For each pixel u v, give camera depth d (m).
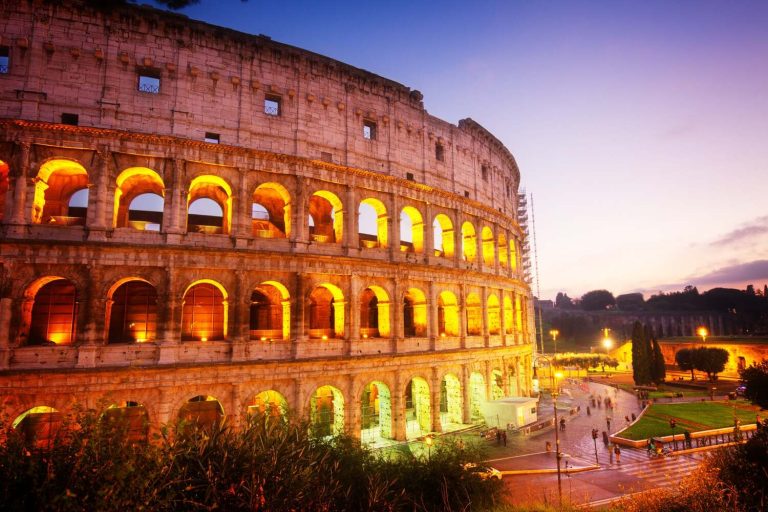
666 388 111.75
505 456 52.38
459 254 65.62
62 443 16.81
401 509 26.61
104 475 15.37
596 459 52.03
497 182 79.06
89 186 42.00
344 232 53.44
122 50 44.56
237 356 44.59
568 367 149.50
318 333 54.78
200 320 48.69
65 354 38.97
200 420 48.91
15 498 14.70
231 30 49.09
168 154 44.75
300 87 52.62
